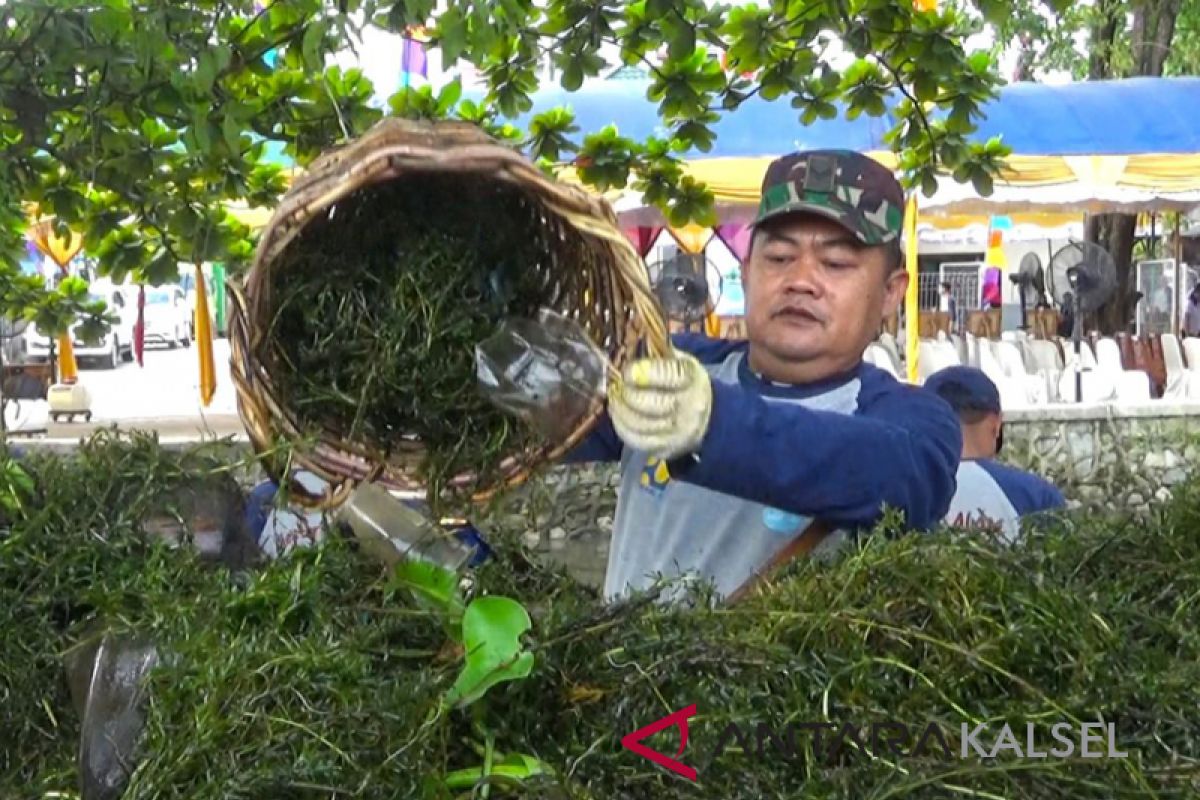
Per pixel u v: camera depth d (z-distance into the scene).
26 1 1.94
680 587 1.59
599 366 1.41
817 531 1.71
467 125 1.38
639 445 1.36
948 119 2.67
